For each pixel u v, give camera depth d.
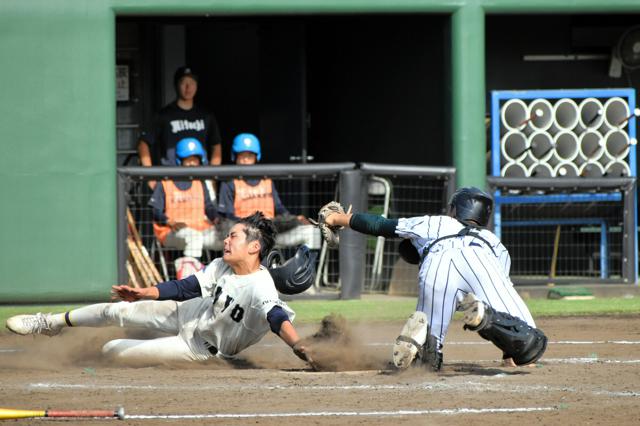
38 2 34.47
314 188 39.06
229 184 34.34
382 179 35.97
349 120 44.03
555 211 38.22
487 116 42.44
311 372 19.80
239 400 16.42
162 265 34.19
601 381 18.36
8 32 34.34
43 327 21.17
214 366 20.75
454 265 19.17
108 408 15.73
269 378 18.78
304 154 42.22
